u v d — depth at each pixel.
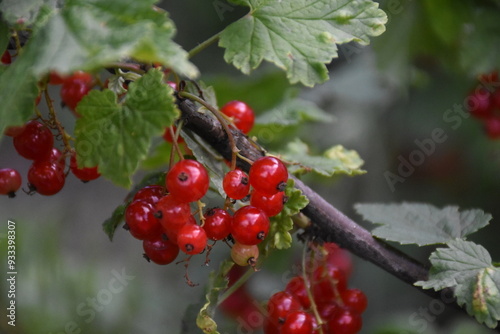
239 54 0.59
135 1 0.54
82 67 0.52
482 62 0.71
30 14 0.56
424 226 0.62
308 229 0.61
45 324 0.67
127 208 0.58
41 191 0.59
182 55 0.53
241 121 0.62
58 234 0.69
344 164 0.64
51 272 0.68
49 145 0.59
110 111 0.56
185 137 0.58
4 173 0.59
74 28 0.54
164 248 0.59
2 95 0.55
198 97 0.58
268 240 0.60
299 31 0.59
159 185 0.61
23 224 0.69
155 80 0.56
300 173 0.63
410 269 0.60
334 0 0.59
